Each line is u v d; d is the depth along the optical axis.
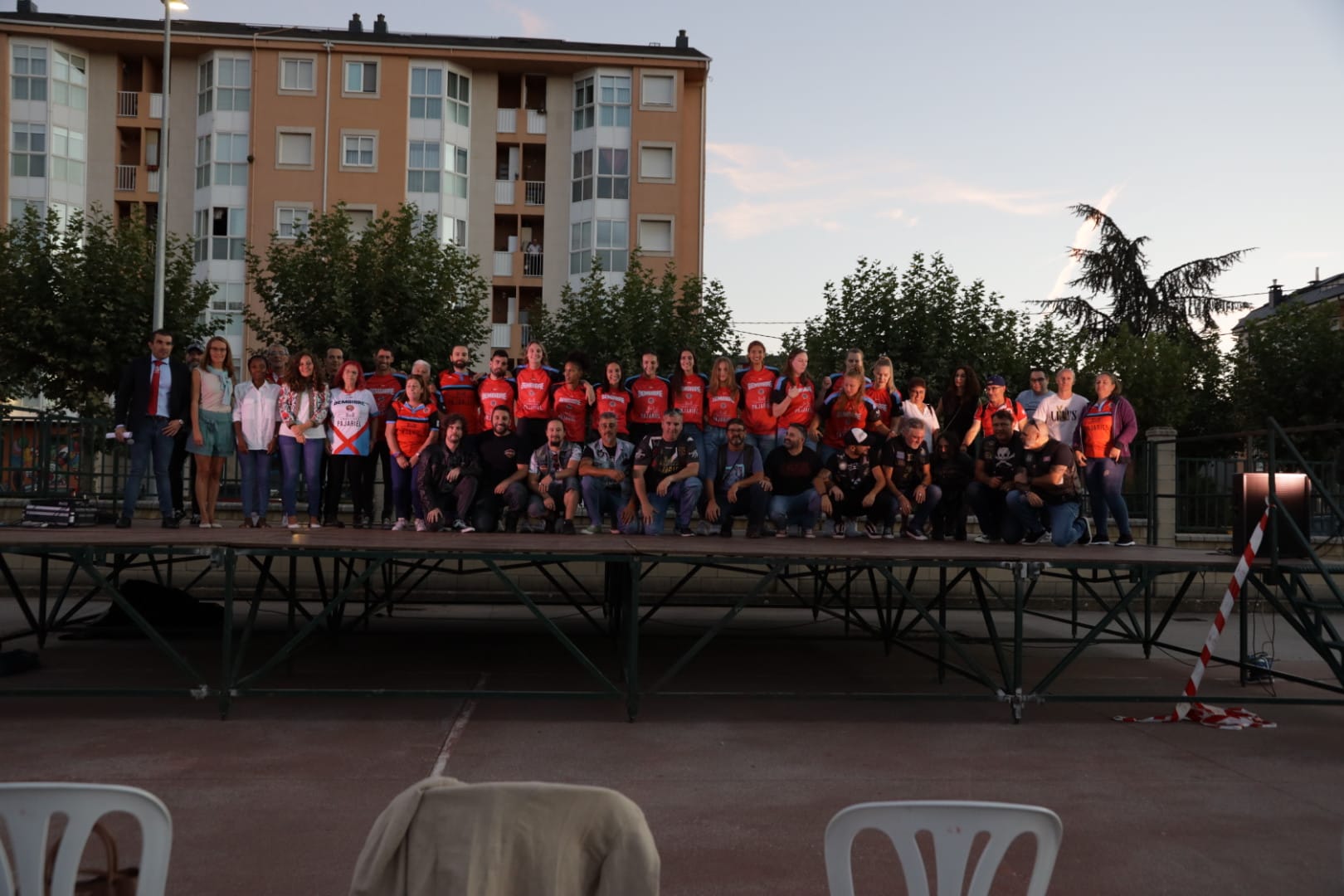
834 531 10.02
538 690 7.60
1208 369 29.78
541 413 10.12
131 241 21.09
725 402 10.25
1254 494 7.52
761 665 9.09
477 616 12.55
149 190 35.41
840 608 13.60
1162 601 14.16
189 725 6.27
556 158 36.72
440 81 35.41
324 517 9.84
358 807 4.61
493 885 2.04
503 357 9.97
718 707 7.17
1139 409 28.73
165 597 10.23
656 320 21.77
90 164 35.31
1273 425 7.38
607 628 10.89
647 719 6.70
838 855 2.30
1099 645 10.84
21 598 9.12
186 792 4.80
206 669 8.32
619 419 10.15
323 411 9.59
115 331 20.06
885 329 21.28
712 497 9.42
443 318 20.62
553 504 9.20
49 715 6.54
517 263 36.50
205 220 34.75
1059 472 8.64
